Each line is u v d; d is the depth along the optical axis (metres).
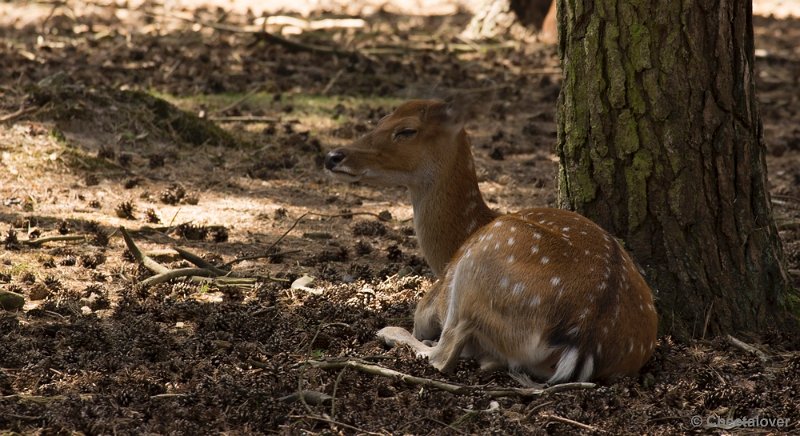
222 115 20.69
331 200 16.12
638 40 10.49
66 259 12.48
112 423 8.25
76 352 9.62
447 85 24.95
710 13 10.43
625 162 10.73
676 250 10.66
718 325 10.68
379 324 10.84
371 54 28.45
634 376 9.48
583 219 9.89
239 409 8.48
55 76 18.31
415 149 10.79
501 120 22.69
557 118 11.27
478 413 8.53
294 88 23.70
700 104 10.52
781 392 9.27
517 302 9.15
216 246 13.59
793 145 21.06
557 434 8.29
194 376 9.28
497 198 16.75
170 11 35.00
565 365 8.93
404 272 12.62
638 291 9.40
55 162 16.14
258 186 16.64
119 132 17.53
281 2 40.12
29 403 8.57
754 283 10.79
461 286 9.55
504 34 32.19
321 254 13.34
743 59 10.64
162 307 10.95
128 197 15.48
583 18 10.77
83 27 30.42
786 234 14.59
